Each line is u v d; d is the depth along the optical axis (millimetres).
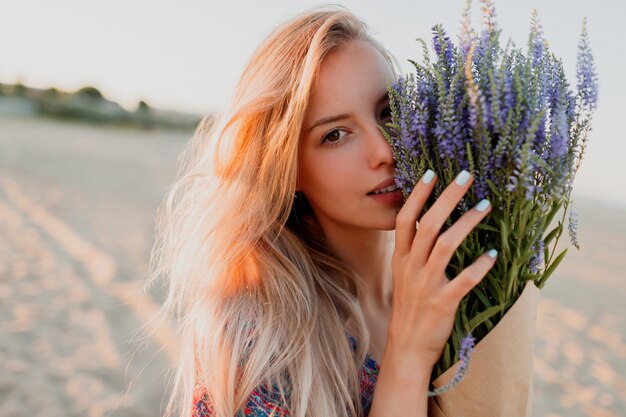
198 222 1661
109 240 8172
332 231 1646
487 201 1075
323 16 1443
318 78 1353
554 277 9242
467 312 1196
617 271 10289
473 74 1076
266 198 1516
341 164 1375
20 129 33875
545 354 5469
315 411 1380
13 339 4469
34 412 3408
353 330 1552
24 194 11953
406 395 1212
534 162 1026
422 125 1097
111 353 4227
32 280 6004
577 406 4352
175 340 4391
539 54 1095
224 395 1361
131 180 15719
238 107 1480
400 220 1189
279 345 1418
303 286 1495
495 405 1155
